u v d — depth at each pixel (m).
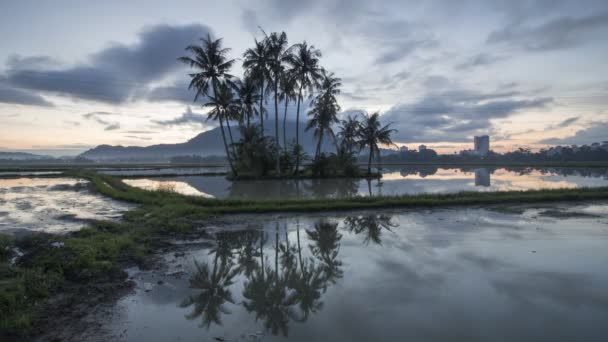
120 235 9.24
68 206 15.83
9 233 9.61
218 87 36.91
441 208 14.29
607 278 6.06
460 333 4.30
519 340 4.13
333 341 4.23
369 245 8.59
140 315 4.97
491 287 5.73
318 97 40.97
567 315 4.73
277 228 10.91
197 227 11.05
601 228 10.17
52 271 6.18
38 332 4.41
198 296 5.69
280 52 35.81
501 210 13.57
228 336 4.40
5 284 5.39
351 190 24.50
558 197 15.91
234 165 42.09
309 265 7.25
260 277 6.61
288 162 40.59
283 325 4.67
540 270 6.48
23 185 28.41
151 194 19.08
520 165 78.31
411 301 5.25
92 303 5.29
